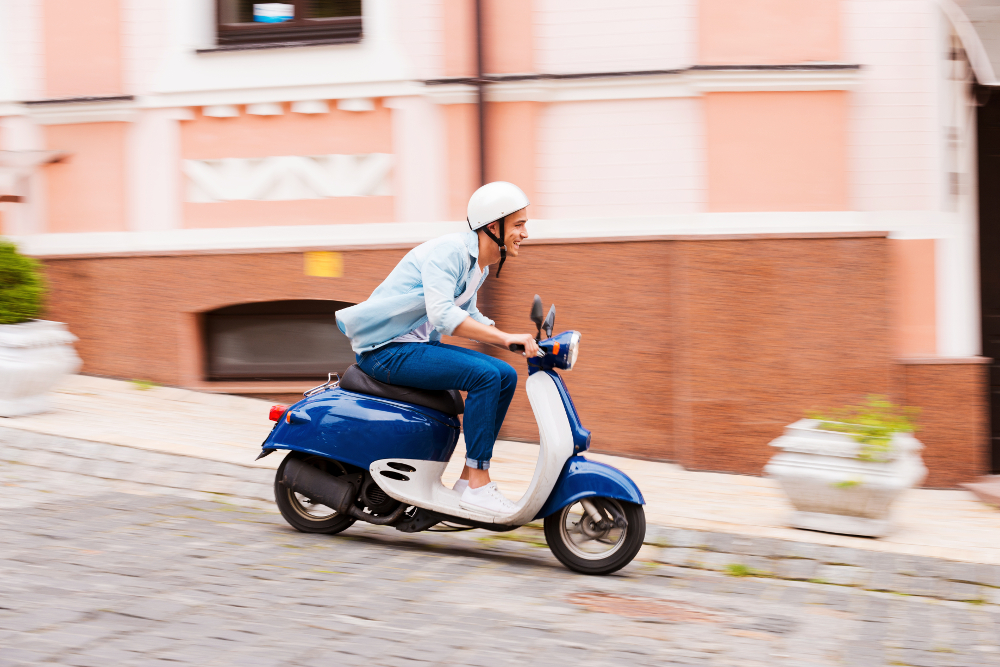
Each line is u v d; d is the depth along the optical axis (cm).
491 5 705
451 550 448
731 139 677
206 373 765
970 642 360
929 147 683
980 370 638
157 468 541
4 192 746
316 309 756
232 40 755
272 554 414
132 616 323
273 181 740
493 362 422
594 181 705
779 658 328
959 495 625
